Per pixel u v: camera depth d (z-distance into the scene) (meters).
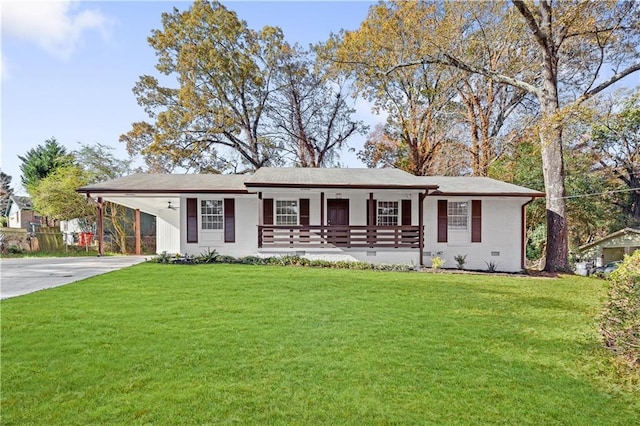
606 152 22.64
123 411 3.19
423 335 5.29
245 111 26.59
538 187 20.30
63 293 7.62
